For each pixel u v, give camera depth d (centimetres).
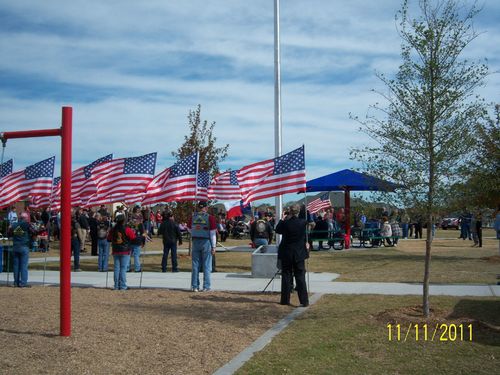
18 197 1377
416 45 864
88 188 1603
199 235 1272
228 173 1969
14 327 845
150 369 632
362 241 2622
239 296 1186
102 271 1716
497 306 983
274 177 1260
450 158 857
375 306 1008
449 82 855
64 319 780
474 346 716
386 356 678
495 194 1183
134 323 881
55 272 1697
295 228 1063
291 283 1095
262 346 733
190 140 2550
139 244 1708
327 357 675
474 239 2594
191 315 958
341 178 2317
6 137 826
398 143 883
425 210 870
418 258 1975
